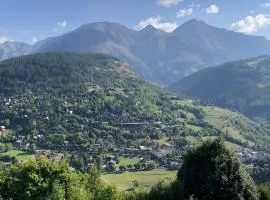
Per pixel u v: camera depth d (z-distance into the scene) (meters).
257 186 51.66
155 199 48.22
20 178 53.28
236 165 48.59
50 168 54.75
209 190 47.69
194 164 49.66
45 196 52.28
